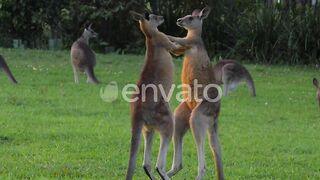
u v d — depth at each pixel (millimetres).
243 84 29797
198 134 13789
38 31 44812
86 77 30781
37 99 24484
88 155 16672
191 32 14570
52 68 32750
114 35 44219
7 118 20781
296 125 21734
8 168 15125
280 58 39719
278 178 15250
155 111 13219
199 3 43062
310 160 17109
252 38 40125
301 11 40562
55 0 43656
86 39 30156
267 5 41469
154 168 15758
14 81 27656
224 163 16469
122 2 43344
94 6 43750
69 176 14672
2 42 44219
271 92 28266
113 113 22547
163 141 13344
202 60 14320
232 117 22578
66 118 21234
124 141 18406
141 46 43281
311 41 39250
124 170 15422
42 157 16250
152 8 43469
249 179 15078
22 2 43281
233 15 42094
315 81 25406
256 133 20125
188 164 16344
